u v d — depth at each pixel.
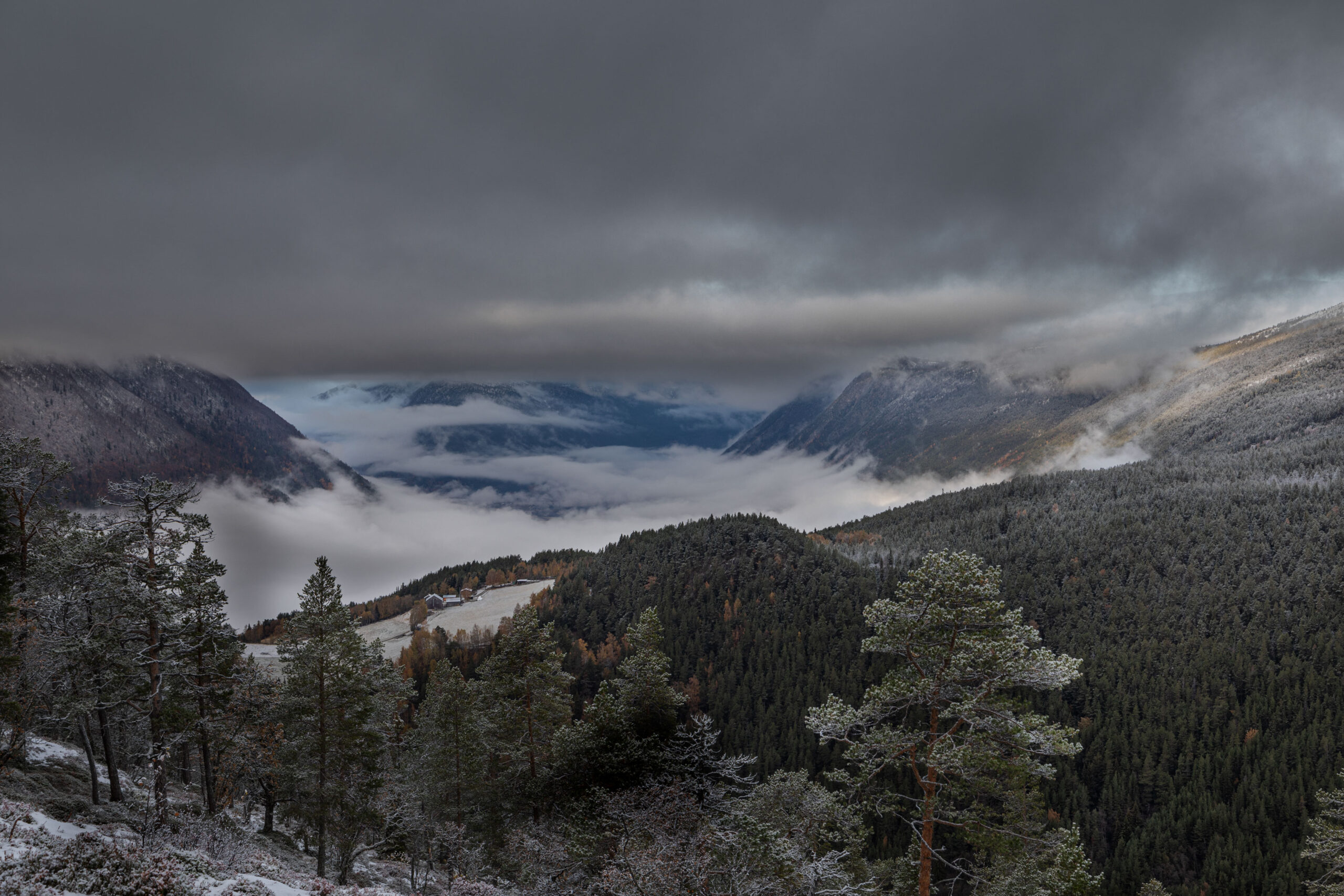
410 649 150.00
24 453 33.94
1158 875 93.94
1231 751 109.50
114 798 30.84
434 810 41.91
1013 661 20.67
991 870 23.03
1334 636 140.50
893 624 22.83
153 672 29.62
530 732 43.97
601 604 167.50
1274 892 84.62
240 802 44.88
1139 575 181.88
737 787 35.41
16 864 17.19
